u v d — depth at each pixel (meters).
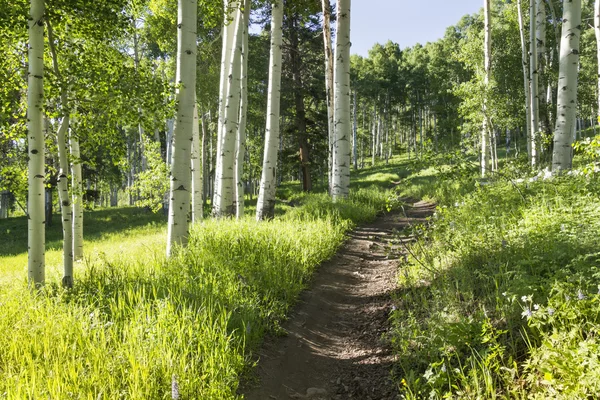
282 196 27.62
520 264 4.43
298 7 18.14
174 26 20.17
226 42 13.28
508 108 21.64
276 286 5.74
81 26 6.92
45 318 4.17
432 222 9.03
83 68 6.55
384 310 5.48
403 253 7.58
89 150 7.19
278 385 3.84
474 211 8.46
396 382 3.69
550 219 5.67
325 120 26.78
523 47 18.27
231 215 11.05
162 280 5.35
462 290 4.75
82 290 5.46
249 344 4.25
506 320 3.77
